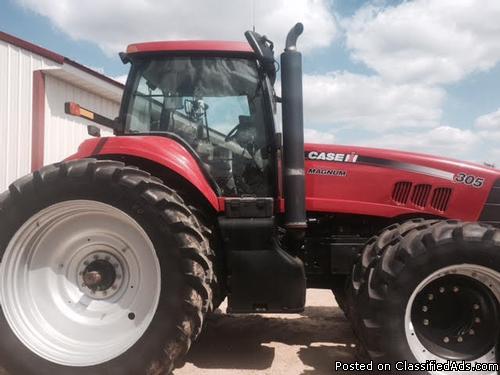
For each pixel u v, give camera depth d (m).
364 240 3.67
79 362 2.89
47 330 3.02
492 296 3.01
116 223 3.07
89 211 3.05
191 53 3.61
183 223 2.91
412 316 3.00
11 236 3.01
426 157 3.72
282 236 3.49
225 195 3.47
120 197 2.95
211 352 3.69
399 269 2.92
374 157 3.69
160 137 3.38
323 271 3.70
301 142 3.31
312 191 3.67
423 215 3.66
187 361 3.46
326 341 4.03
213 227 3.36
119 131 3.63
